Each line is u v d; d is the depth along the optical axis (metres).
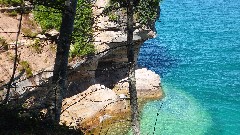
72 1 13.06
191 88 36.28
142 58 44.19
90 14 24.84
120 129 26.84
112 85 33.31
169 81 37.69
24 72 23.84
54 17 29.00
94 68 30.20
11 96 20.62
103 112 27.81
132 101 15.80
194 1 76.25
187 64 42.81
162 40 51.91
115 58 32.75
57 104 13.53
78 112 27.00
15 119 11.32
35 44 26.36
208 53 46.84
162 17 64.06
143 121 28.61
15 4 29.55
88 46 28.86
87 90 30.00
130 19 15.36
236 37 53.47
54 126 11.77
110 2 29.38
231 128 28.78
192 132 27.75
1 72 23.00
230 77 39.31
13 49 25.25
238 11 68.44
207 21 61.97
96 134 25.75
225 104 33.03
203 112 31.28
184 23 60.66
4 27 27.25
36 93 22.62
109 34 30.66
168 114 30.31
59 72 13.39
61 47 13.52
